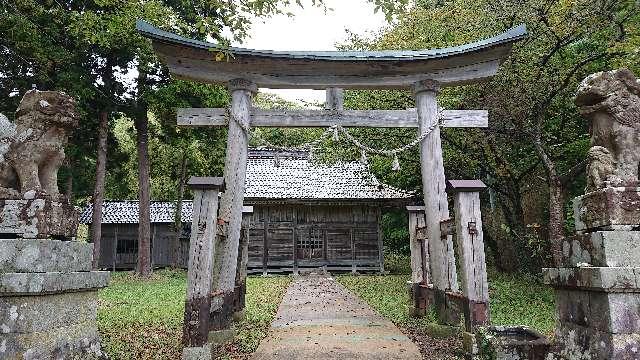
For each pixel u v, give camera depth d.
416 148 12.70
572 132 11.52
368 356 5.99
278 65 8.11
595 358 3.50
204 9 12.62
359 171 18.11
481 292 5.99
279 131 25.61
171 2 13.37
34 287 3.64
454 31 11.70
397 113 8.52
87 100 16.34
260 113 8.26
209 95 16.84
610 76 3.95
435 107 8.26
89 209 26.44
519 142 11.77
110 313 9.16
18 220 3.95
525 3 10.35
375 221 22.45
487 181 13.83
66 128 4.43
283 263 21.59
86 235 25.53
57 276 3.87
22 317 3.61
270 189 21.62
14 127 4.28
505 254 14.58
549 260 12.56
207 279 5.83
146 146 18.72
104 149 17.06
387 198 21.27
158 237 26.28
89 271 4.42
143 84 17.08
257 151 24.92
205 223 5.97
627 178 3.75
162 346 6.43
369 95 12.98
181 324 8.04
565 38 9.94
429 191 7.93
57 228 4.16
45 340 3.73
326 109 8.45
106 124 17.16
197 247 5.90
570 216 11.62
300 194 21.34
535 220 13.64
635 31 9.23
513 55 10.37
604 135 3.96
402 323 8.30
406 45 12.21
